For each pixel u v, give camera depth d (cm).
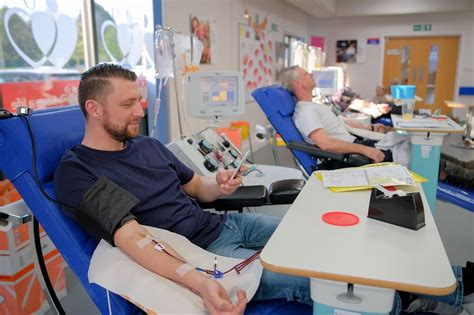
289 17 759
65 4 258
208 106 218
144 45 336
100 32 292
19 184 117
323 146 259
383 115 475
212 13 446
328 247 89
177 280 100
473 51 836
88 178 116
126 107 125
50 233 117
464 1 762
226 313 88
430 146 251
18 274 174
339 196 124
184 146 197
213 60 456
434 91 887
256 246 149
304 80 287
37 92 228
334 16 872
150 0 329
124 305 110
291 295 114
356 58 913
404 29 871
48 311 187
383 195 107
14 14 218
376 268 80
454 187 278
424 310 146
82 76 126
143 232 106
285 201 160
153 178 136
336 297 85
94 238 120
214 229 146
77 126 138
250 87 577
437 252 87
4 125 115
